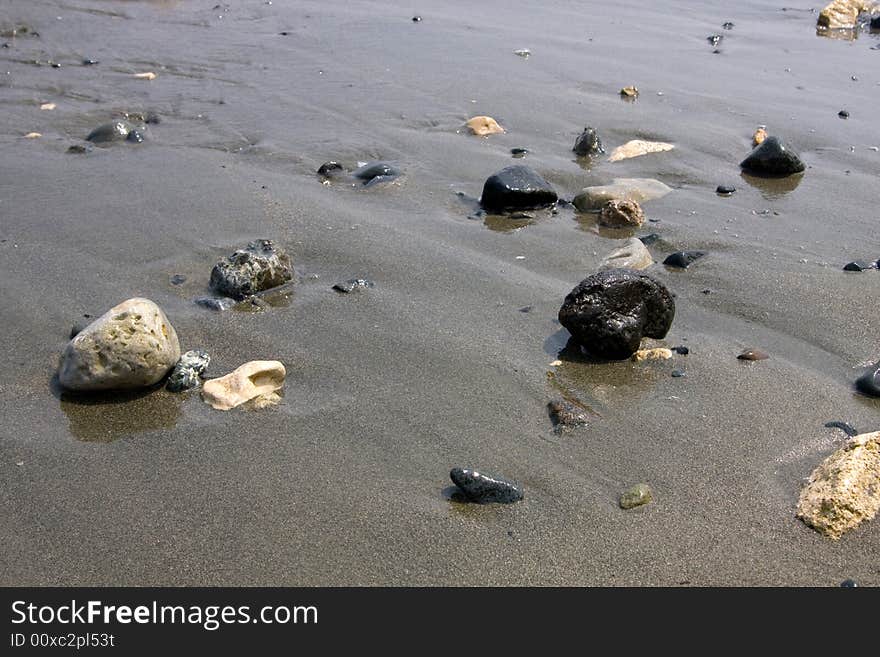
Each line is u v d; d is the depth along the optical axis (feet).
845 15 8.87
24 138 5.57
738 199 5.01
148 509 2.95
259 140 5.61
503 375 3.52
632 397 3.43
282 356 3.61
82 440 3.20
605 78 6.84
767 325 3.86
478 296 4.01
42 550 2.83
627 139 5.76
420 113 6.07
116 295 3.96
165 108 6.08
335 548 2.84
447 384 3.48
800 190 5.13
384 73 6.83
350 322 3.82
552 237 4.55
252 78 6.68
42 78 6.53
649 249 4.48
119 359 3.32
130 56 7.09
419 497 3.00
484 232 4.58
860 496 2.93
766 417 3.34
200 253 4.29
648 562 2.81
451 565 2.80
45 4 8.31
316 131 5.75
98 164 5.24
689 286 4.14
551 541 2.87
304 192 4.91
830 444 3.22
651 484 3.06
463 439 3.22
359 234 4.49
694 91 6.60
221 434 3.23
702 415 3.34
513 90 6.51
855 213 4.85
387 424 3.28
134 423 3.27
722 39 8.14
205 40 7.60
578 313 3.58
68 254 4.27
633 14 9.04
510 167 4.89
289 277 4.07
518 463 3.13
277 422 3.28
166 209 4.70
